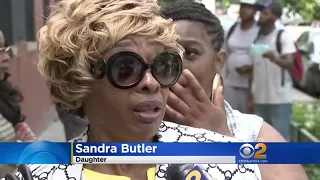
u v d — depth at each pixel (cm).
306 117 477
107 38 113
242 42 406
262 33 416
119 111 119
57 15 121
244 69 394
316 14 424
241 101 399
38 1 428
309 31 456
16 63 448
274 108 405
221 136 135
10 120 279
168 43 120
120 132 122
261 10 416
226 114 181
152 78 117
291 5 429
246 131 183
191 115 162
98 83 118
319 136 458
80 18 115
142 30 114
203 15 185
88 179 124
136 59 115
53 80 122
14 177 122
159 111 122
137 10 115
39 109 508
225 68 400
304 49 465
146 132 121
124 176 125
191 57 181
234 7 429
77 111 131
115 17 114
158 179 123
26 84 481
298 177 162
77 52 116
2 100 275
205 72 182
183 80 161
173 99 162
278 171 158
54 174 122
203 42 182
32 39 500
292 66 418
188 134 133
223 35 195
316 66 482
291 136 440
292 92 446
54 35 117
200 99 162
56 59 119
